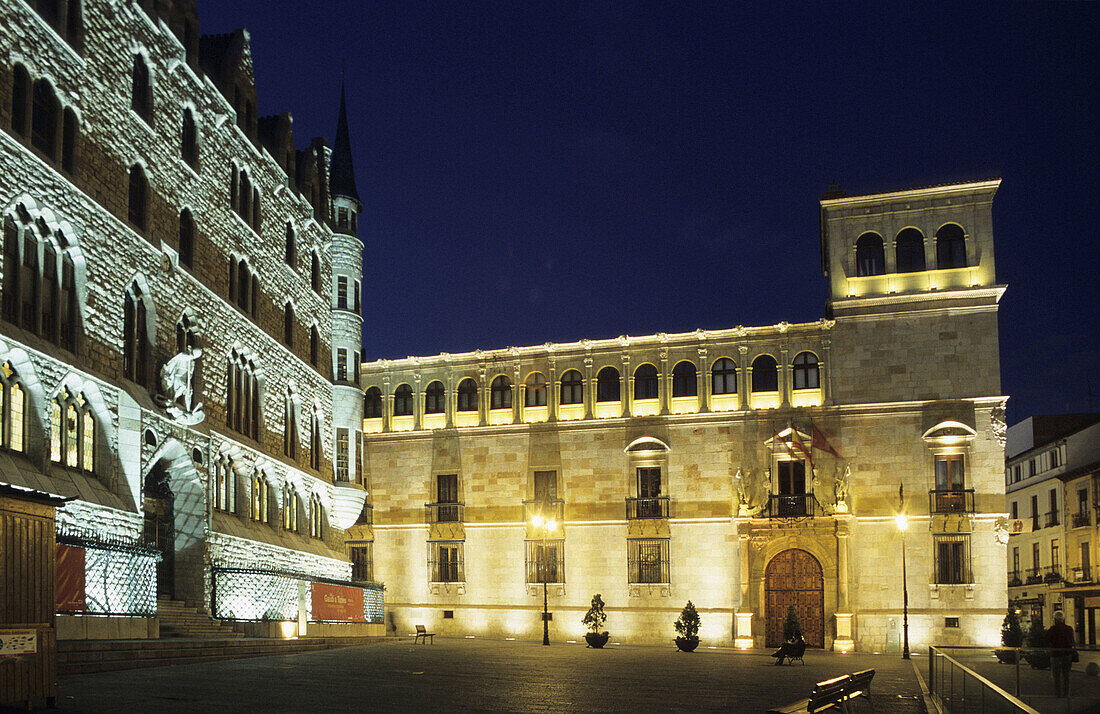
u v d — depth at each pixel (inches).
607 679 1273.4
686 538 2459.4
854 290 2432.3
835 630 2303.2
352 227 2564.0
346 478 2434.8
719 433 2476.6
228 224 1904.5
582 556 2532.0
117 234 1493.6
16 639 757.3
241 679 1063.0
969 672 799.7
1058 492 3105.3
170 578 1657.2
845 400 2404.0
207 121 1834.4
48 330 1333.7
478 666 1427.2
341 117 2652.6
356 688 1021.2
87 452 1409.9
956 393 2349.9
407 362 2765.7
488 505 2630.4
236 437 1877.5
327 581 2025.1
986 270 2370.8
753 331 2485.2
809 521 2336.4
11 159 1240.8
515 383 2664.9
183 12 1766.7
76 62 1402.6
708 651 2224.4
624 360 2581.2
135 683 975.0
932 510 2314.2
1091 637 2805.1
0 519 751.7
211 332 1802.4
